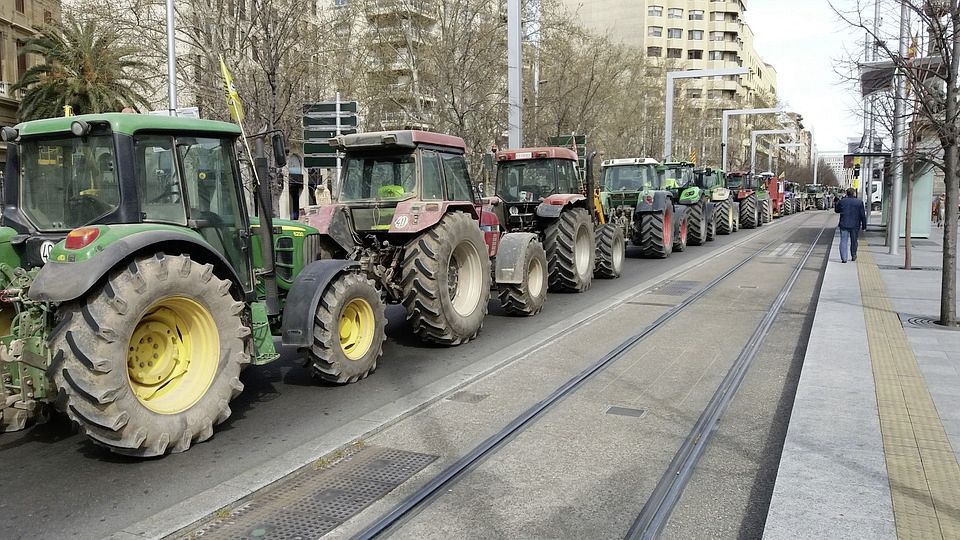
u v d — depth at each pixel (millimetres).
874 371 6523
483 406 6012
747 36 101000
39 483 4480
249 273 6023
